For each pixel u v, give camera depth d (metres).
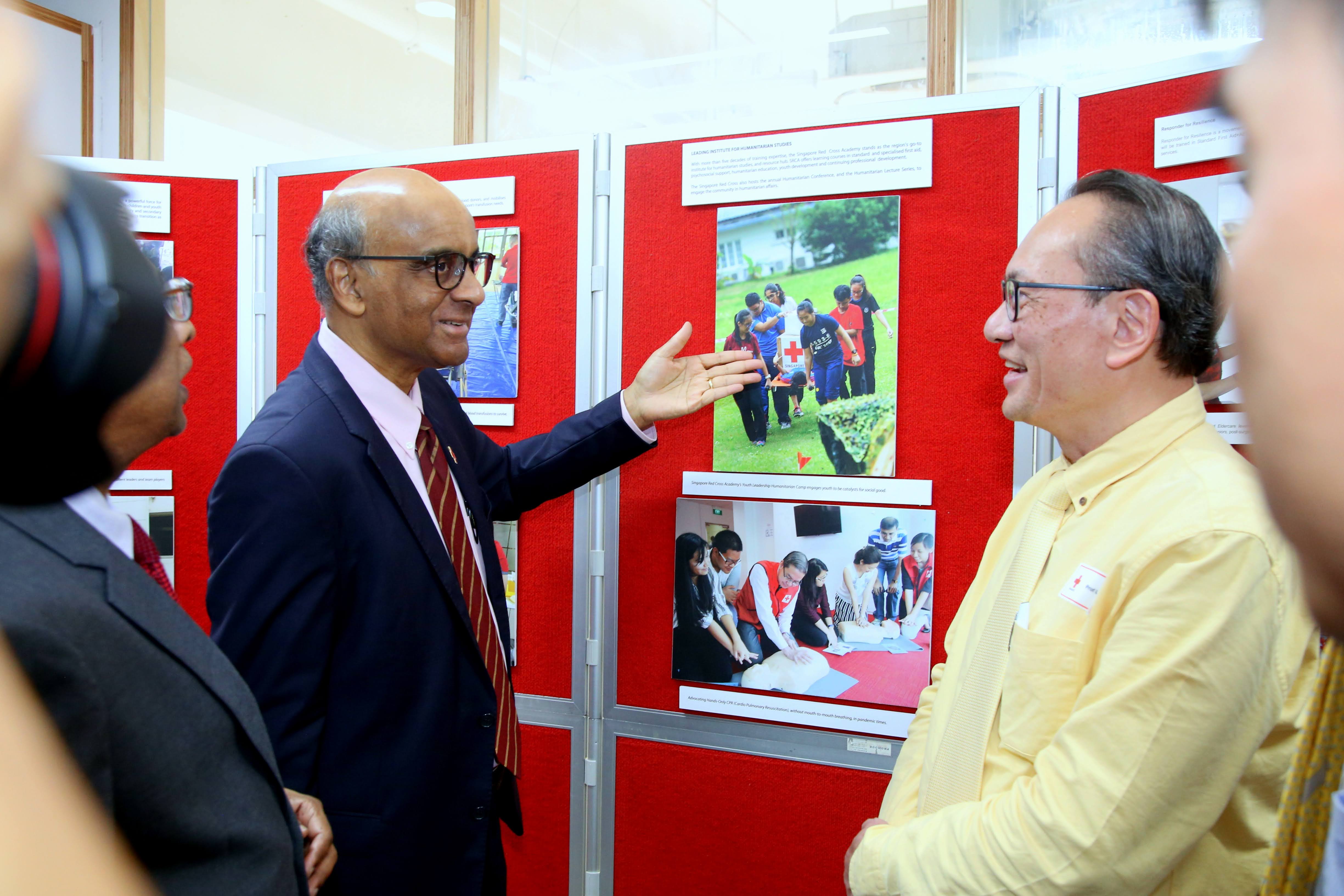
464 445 1.49
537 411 1.69
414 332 1.27
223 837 0.66
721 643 1.57
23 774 0.16
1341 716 0.56
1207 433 0.92
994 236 1.39
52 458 0.49
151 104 2.80
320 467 1.15
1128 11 1.92
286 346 1.86
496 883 1.35
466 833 1.24
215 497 1.16
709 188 1.55
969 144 1.40
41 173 0.19
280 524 1.12
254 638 1.10
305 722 1.13
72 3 2.85
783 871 1.54
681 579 1.59
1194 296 0.90
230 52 3.01
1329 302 0.18
